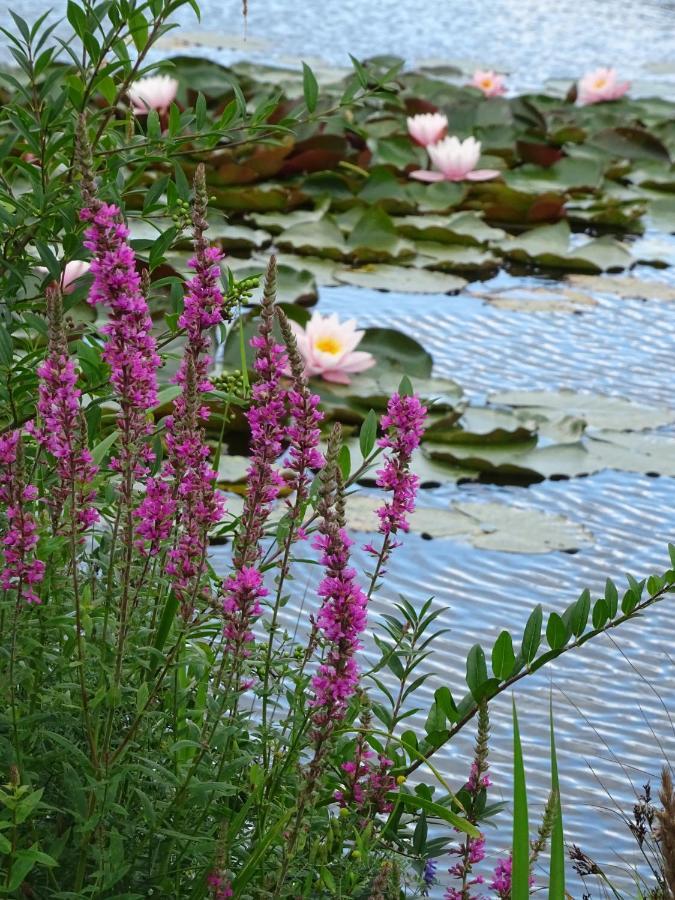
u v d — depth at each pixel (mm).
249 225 11461
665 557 6566
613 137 14547
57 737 2725
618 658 5750
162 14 3939
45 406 2717
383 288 10297
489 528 6719
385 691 3697
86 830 2666
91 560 3463
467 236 11359
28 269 3758
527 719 5281
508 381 8594
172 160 3865
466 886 3434
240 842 3039
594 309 10094
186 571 2832
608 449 7664
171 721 3162
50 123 3846
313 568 6141
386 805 3400
